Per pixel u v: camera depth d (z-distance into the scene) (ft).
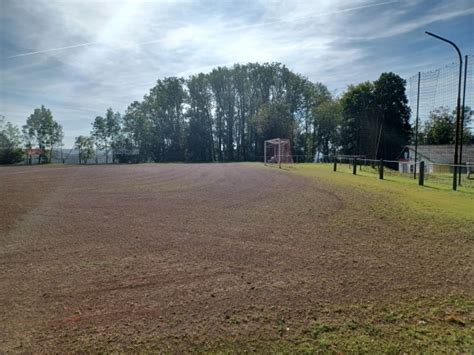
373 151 77.41
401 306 8.60
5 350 6.99
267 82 167.63
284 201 25.43
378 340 7.11
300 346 6.97
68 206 24.49
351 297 9.18
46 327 7.90
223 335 7.45
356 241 14.55
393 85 106.22
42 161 146.82
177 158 165.37
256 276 10.83
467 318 7.93
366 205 22.79
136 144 168.76
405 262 11.85
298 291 9.64
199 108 168.35
